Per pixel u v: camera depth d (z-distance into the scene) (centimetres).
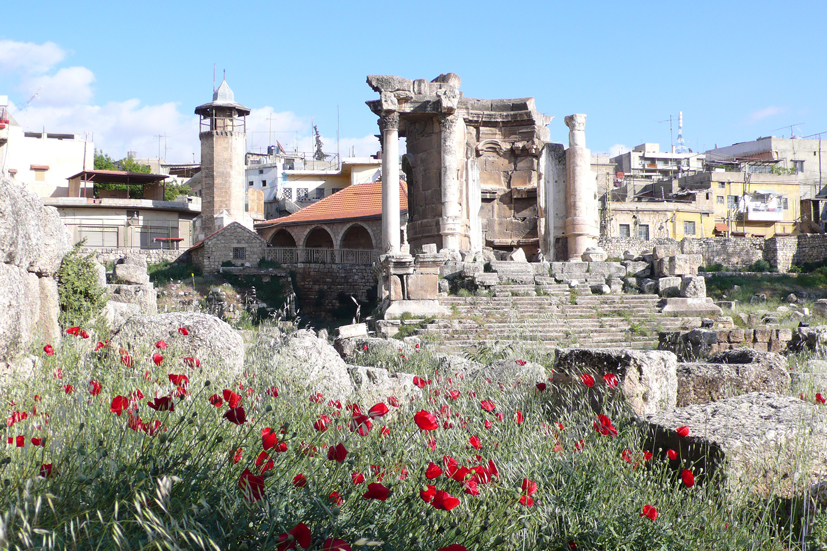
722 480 416
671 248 2375
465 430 497
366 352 1270
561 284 2295
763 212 6888
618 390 600
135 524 261
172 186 6600
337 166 8175
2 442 310
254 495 269
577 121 2672
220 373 580
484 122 2878
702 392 674
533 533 339
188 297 4034
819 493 401
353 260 4950
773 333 1486
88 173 5631
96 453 298
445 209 2630
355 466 339
